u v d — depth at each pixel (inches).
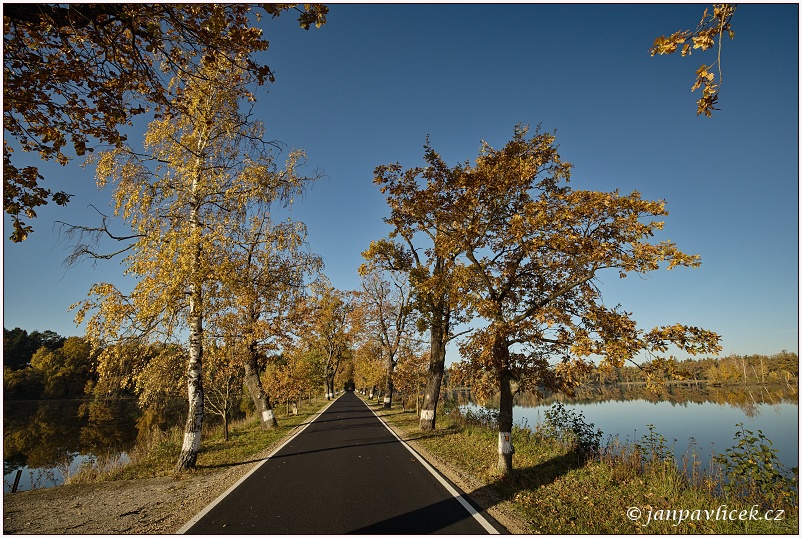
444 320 661.9
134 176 440.8
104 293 410.6
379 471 388.8
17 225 247.6
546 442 513.0
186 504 293.0
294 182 506.0
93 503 305.9
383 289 1312.7
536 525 243.9
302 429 781.9
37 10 179.5
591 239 318.7
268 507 276.2
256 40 210.4
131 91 240.7
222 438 671.1
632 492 317.4
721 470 322.0
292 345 763.4
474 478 361.1
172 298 421.7
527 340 374.9
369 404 1636.3
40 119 228.5
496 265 419.8
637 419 883.4
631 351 294.4
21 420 1244.5
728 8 126.0
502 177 365.7
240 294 458.6
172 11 192.7
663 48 138.0
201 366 458.0
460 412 877.2
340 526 237.5
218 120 458.3
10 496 330.3
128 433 959.6
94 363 424.5
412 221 485.7
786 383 2175.2
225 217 477.4
